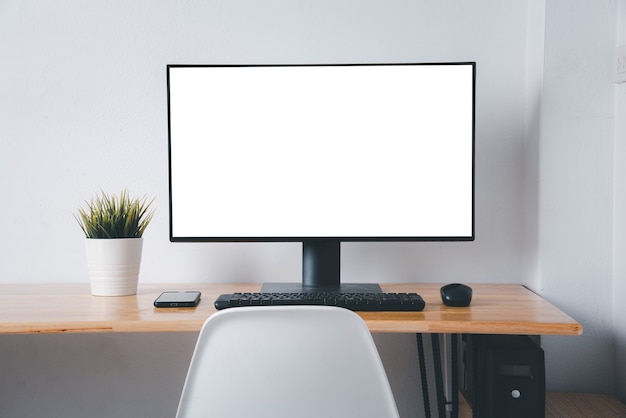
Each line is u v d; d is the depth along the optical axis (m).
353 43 1.89
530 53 1.84
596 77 1.73
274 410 1.06
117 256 1.63
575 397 1.68
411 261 1.91
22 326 1.32
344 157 1.63
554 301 1.75
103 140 1.90
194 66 1.63
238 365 1.04
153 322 1.33
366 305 1.41
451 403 1.70
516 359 1.38
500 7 1.87
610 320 1.74
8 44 1.88
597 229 1.74
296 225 1.65
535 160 1.78
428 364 1.92
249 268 1.92
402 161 1.63
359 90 1.63
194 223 1.65
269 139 1.64
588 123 1.73
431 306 1.50
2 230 1.90
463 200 1.63
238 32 1.89
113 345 1.92
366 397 1.06
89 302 1.55
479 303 1.54
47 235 1.91
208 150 1.64
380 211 1.64
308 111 1.63
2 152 1.89
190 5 1.88
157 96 1.89
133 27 1.89
